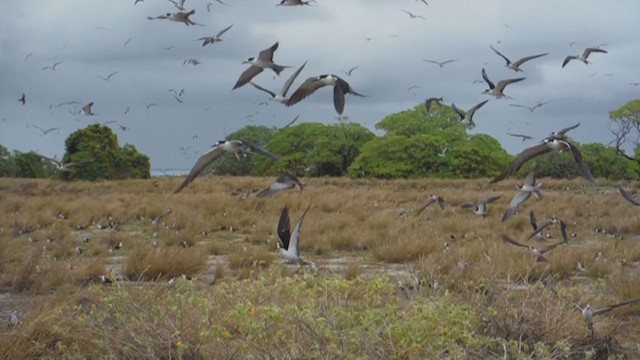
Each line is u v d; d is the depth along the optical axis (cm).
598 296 1291
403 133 6506
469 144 6025
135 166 5469
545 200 3372
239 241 2188
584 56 1723
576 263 1636
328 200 3209
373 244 1992
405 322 895
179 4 1720
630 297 1306
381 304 1089
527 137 1144
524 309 1058
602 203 3275
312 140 7025
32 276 1431
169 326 955
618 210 2953
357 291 1091
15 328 1003
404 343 878
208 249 1964
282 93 1094
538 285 1205
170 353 905
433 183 4919
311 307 935
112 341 946
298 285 1015
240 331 936
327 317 935
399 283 1278
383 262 1806
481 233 2269
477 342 932
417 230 2286
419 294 1131
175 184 4528
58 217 2750
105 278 1457
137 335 938
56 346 967
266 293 1024
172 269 1580
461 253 1669
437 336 912
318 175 6988
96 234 2378
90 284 1312
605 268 1616
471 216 2684
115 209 2920
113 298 990
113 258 1855
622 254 1855
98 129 5272
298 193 3519
